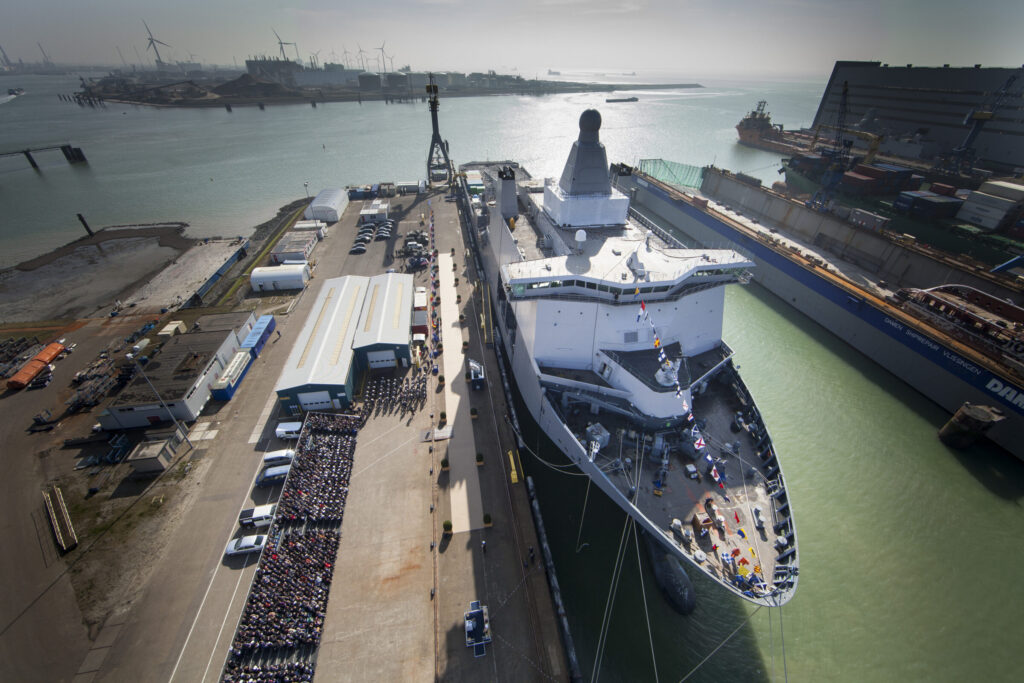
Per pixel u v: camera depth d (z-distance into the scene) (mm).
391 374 41906
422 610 24922
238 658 22922
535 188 51125
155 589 26172
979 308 45156
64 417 38500
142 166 125250
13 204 96000
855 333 51250
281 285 56594
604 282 29156
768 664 24328
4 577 27016
